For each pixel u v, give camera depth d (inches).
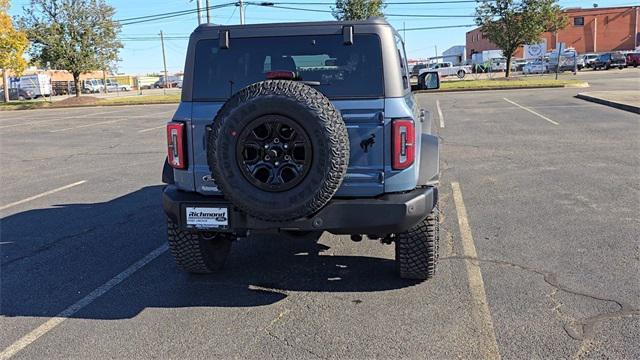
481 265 195.8
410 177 159.5
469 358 135.4
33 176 420.5
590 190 294.8
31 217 290.7
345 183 159.8
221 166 147.8
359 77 160.7
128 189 352.2
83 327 159.9
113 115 1007.0
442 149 445.1
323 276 193.6
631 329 145.9
